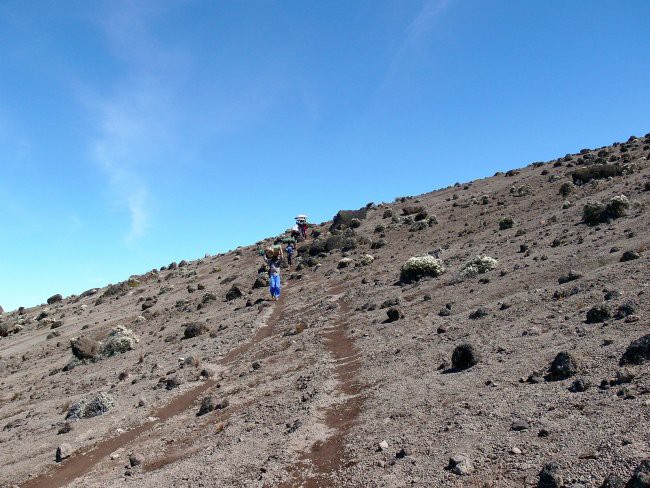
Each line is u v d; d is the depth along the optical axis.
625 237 21.12
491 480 6.55
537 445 7.10
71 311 61.22
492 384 10.10
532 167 66.00
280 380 15.79
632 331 10.59
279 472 8.81
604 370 9.03
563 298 15.19
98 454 13.05
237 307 37.06
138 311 49.62
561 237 26.06
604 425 7.05
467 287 21.64
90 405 17.19
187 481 9.50
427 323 17.78
